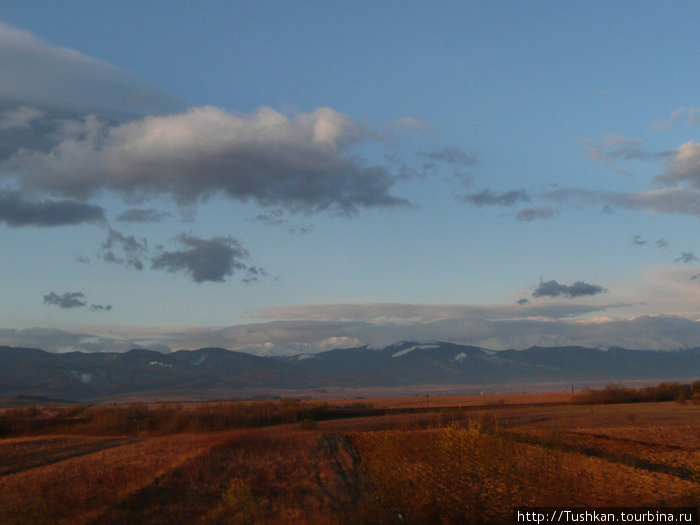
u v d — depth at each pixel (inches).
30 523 820.6
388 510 821.2
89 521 836.6
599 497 865.5
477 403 5782.5
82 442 2383.1
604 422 2812.5
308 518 818.2
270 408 3882.9
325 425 3267.7
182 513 898.7
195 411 3690.9
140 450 1975.9
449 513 770.2
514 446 913.5
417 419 3238.2
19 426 3255.4
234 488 947.3
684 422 2758.4
